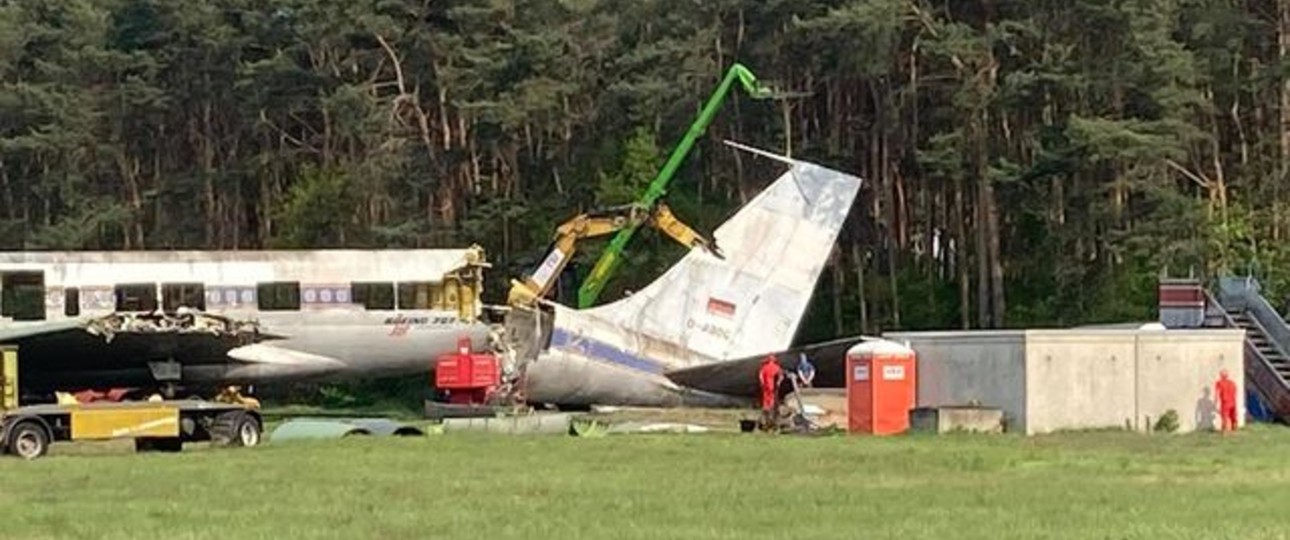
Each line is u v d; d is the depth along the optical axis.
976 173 110.25
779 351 79.44
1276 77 106.88
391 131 122.25
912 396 65.75
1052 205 109.75
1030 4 105.00
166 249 133.00
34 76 135.62
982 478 43.78
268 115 131.12
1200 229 102.00
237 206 133.38
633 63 117.88
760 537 31.73
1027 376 64.31
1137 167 104.56
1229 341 68.88
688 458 50.88
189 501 39.06
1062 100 106.94
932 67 114.94
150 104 131.12
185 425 58.81
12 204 136.75
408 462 50.00
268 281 79.75
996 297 108.25
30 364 75.56
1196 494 39.03
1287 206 109.19
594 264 106.19
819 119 123.94
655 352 82.94
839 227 84.12
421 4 125.25
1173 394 67.38
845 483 42.44
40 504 38.59
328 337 80.62
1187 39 109.94
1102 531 32.22
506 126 119.56
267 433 66.50
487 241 122.31
